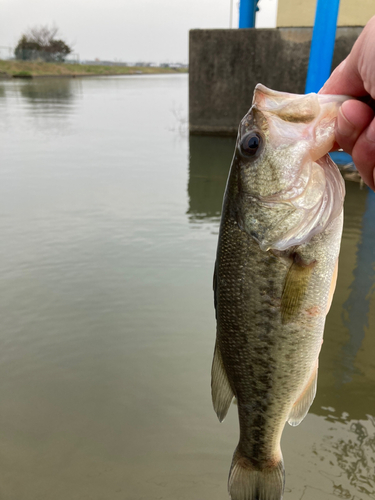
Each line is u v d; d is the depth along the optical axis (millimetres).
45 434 453
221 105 2000
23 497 388
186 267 772
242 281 246
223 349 263
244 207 240
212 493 391
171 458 426
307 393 263
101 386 516
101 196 1149
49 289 708
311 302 236
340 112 178
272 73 1896
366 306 656
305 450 427
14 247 850
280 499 275
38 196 1148
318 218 229
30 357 563
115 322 626
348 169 1349
